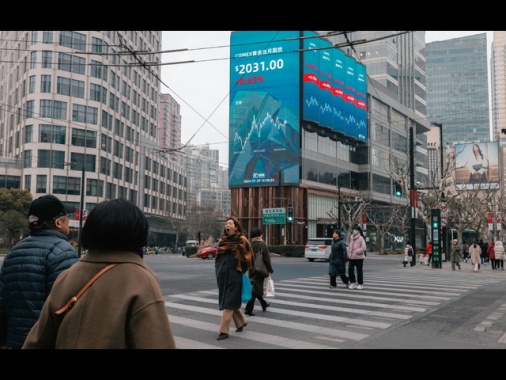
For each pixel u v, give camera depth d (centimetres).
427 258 3041
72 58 5994
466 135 15988
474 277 1895
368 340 667
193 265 2603
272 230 4981
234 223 690
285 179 4881
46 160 5772
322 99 5272
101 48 6250
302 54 5066
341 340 665
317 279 1645
